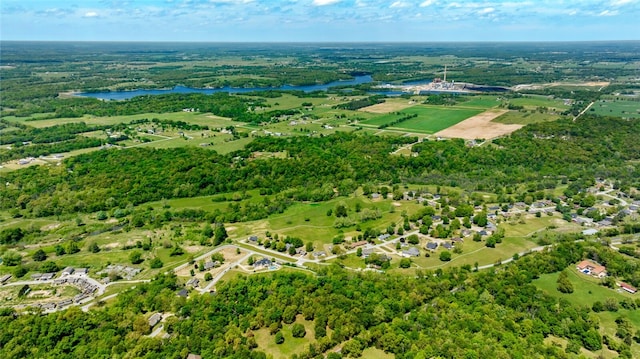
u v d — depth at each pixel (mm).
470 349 130500
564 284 170875
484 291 165125
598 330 146500
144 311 160625
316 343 137125
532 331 142000
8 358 135375
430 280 173875
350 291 163500
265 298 163000
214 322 148750
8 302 170625
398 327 143625
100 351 136500
